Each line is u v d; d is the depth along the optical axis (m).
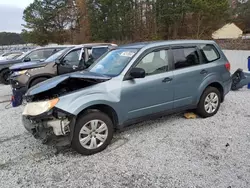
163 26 30.61
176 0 29.62
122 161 3.40
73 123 3.47
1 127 4.95
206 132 4.29
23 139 4.30
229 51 13.85
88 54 8.17
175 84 4.41
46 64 7.45
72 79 4.02
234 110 5.53
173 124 4.73
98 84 3.75
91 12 40.38
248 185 2.75
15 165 3.40
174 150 3.66
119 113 3.84
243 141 3.88
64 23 46.38
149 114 4.21
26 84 6.96
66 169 3.25
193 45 4.81
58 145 3.51
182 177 2.96
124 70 3.97
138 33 31.17
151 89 4.12
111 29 35.88
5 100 7.70
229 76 5.34
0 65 11.12
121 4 34.44
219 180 2.87
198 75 4.73
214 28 30.27
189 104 4.72
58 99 3.42
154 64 4.25
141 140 4.06
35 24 46.94
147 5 32.06
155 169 3.16
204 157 3.41
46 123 3.50
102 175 3.08
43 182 2.98
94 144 3.65
